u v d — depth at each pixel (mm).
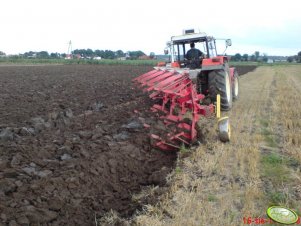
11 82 19438
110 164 6047
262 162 6367
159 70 10086
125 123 8406
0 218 4141
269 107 11789
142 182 5855
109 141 7070
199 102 9047
